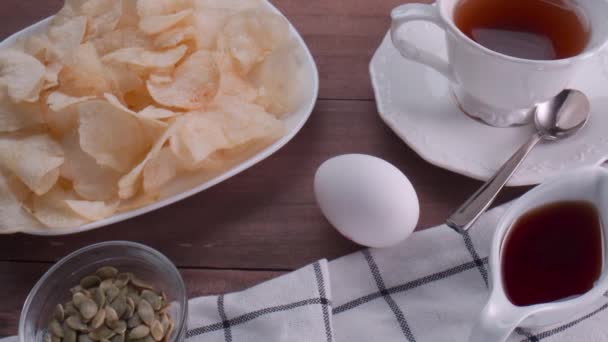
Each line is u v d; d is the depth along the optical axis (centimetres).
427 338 51
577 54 54
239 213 56
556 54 54
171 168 54
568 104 57
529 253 50
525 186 56
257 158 55
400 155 58
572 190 50
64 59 55
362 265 54
